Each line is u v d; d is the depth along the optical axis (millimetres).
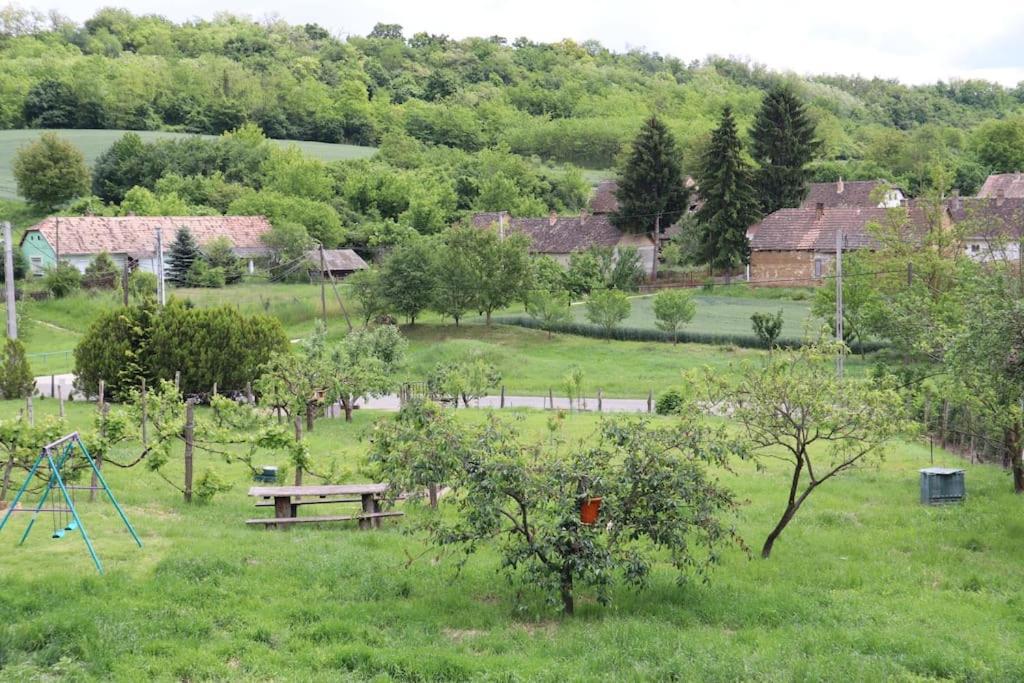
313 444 30047
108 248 83625
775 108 94375
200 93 152625
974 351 20094
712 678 12516
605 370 54344
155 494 21781
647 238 89062
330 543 17938
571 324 65688
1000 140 134125
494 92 177250
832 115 170500
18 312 57375
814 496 23984
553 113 176125
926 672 12969
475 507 15328
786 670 12781
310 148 143000
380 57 198125
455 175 123812
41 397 40594
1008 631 14609
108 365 38938
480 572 16781
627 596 15969
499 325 68250
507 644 13758
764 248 79312
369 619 14430
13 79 148625
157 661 12500
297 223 89562
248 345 39719
